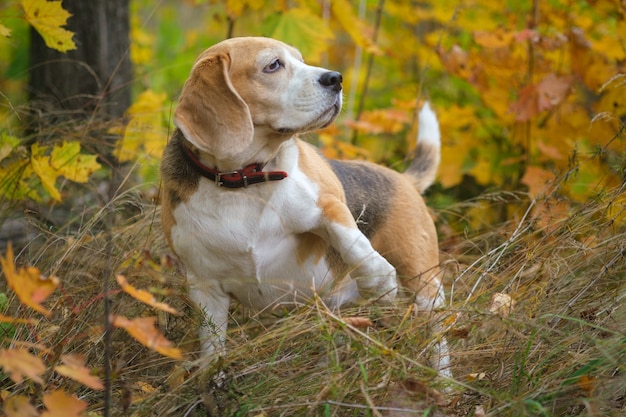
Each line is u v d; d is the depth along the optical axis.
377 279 4.77
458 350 4.42
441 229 6.44
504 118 7.37
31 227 6.03
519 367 4.20
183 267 4.96
